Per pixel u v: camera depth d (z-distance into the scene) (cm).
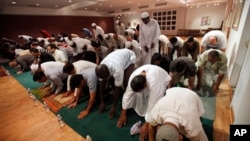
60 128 163
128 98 164
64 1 679
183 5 1019
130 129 168
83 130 172
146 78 147
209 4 1003
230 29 367
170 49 337
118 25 793
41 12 895
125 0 796
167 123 95
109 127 174
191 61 204
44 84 300
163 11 1181
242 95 147
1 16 757
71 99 237
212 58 195
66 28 1032
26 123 175
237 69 222
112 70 185
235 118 156
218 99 213
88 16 1159
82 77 196
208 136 152
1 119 185
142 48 318
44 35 657
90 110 208
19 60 391
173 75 201
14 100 236
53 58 326
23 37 594
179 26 1150
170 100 109
